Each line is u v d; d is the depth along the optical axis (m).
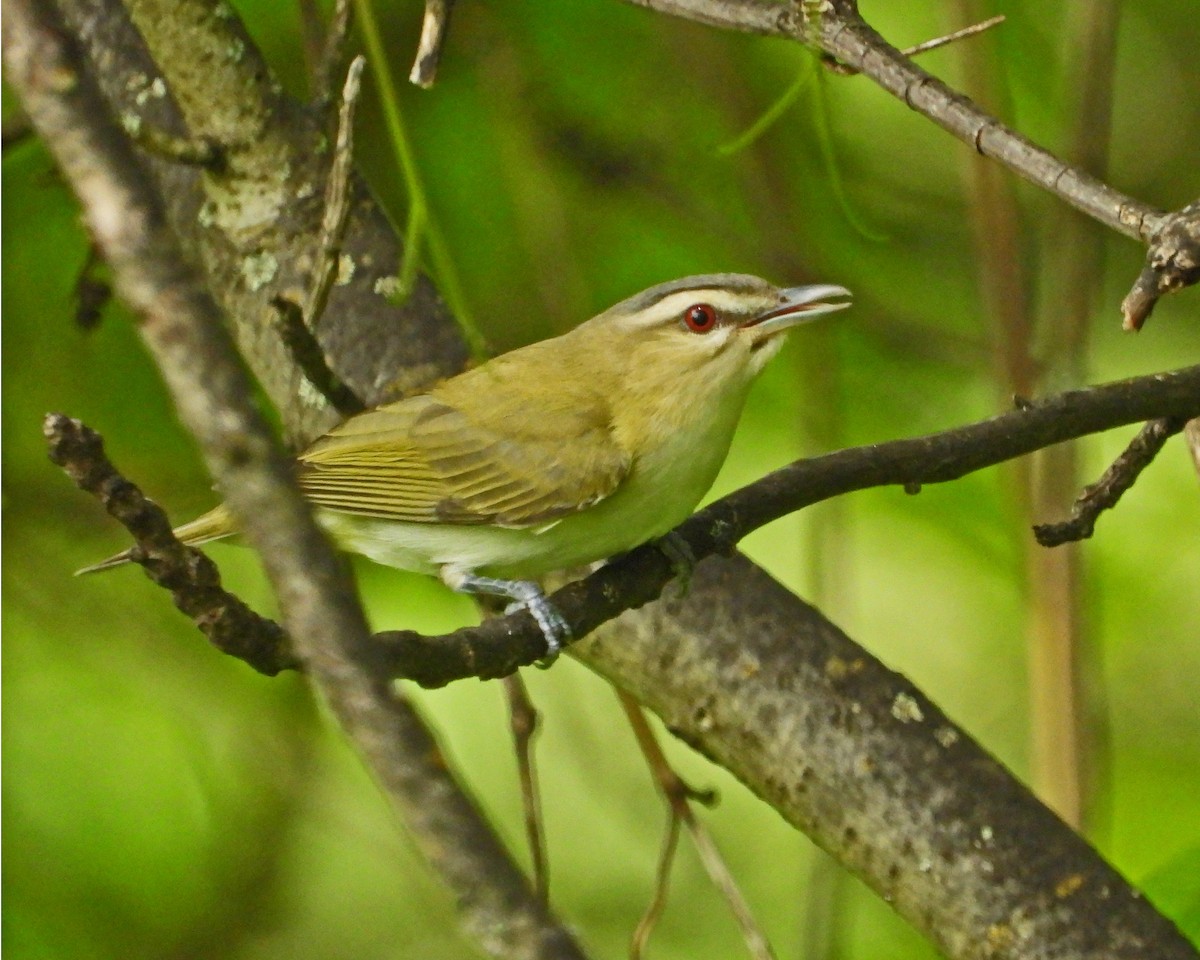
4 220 12.70
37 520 13.25
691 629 8.86
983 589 14.24
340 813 13.08
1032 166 7.52
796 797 8.69
